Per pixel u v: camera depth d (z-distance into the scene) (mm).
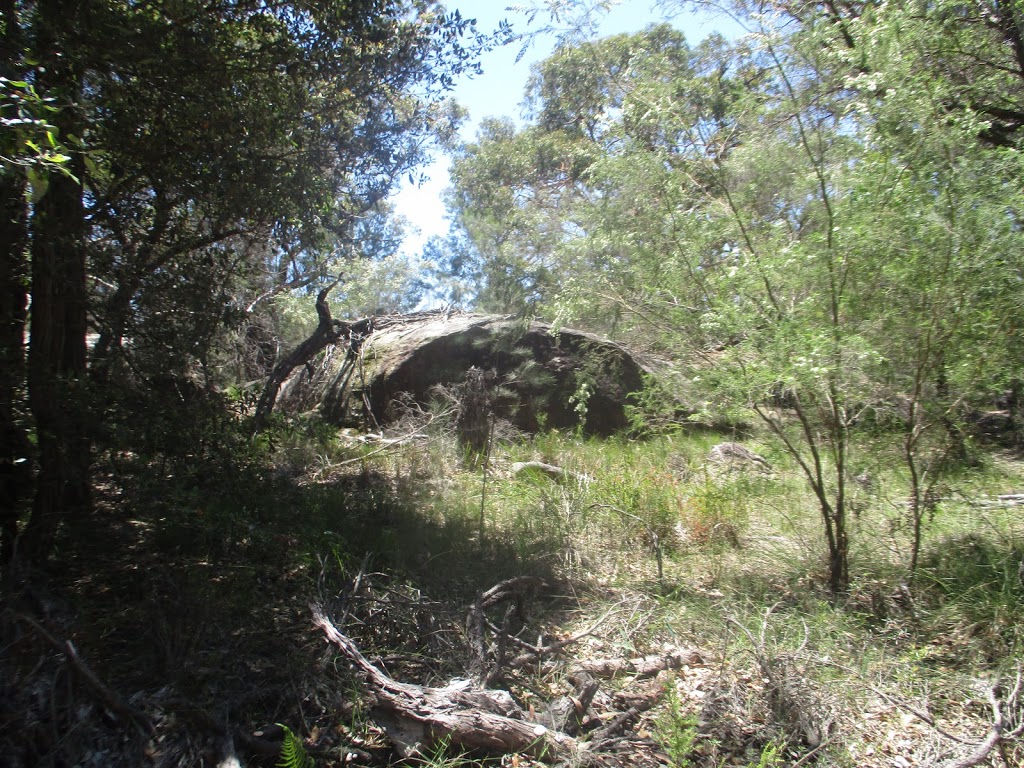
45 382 4559
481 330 10344
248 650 3977
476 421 9258
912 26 5062
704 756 3439
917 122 4875
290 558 5277
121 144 5320
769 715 3670
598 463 8711
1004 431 6043
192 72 5527
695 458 8977
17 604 3809
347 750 3295
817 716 3670
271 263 9797
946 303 4750
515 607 4902
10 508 4625
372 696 3453
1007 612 4496
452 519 6633
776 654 4113
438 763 3250
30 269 4762
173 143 5559
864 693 3943
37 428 4621
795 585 5289
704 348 5422
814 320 4969
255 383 9117
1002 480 6652
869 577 5246
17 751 3029
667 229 5430
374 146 7855
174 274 5637
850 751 3502
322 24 6492
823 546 5691
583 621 4875
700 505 6707
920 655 4203
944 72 6258
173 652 3799
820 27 5109
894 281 4812
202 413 5207
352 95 7195
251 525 5262
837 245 4824
